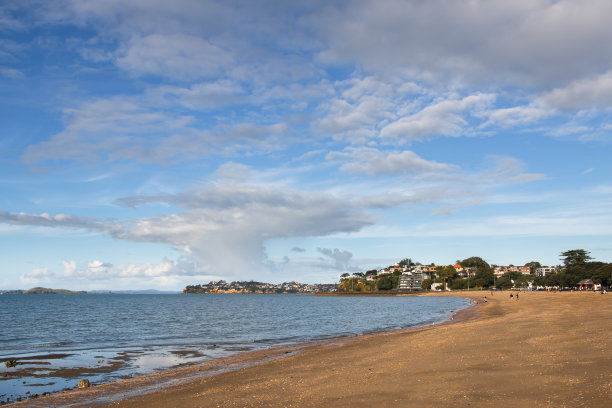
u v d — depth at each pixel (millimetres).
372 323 60969
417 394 13023
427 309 100688
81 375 23281
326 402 13273
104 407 15828
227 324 62406
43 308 124625
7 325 61844
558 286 173375
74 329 54781
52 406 16531
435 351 21812
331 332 47906
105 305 152000
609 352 16922
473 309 83500
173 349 33438
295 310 111188
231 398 15398
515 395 11859
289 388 16297
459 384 13711
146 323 65062
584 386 12055
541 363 15875
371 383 15344
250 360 27078
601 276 141375
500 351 19625
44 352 31891
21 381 21750
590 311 45250
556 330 26328
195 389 18047
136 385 20203
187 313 96438
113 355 30344
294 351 30578
